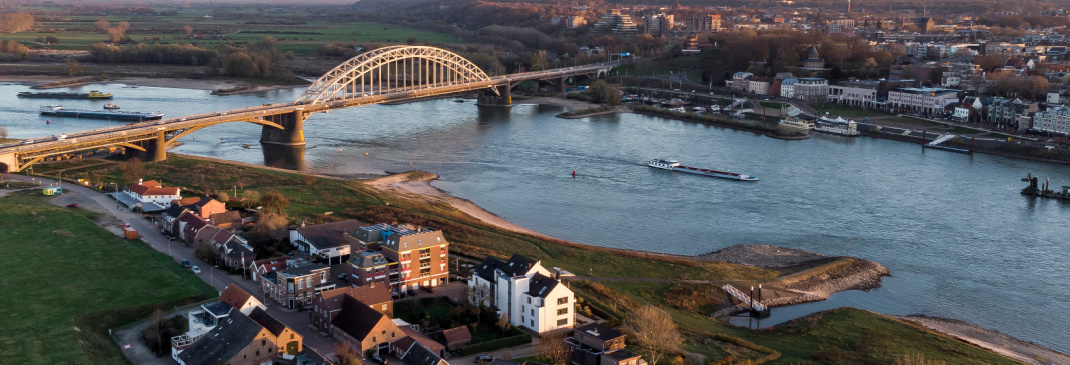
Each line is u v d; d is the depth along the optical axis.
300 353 131.25
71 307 149.38
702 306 175.00
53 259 174.50
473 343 144.50
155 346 137.25
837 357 144.12
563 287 152.62
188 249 188.38
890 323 164.12
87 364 126.94
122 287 160.88
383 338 137.12
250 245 188.75
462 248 197.88
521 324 155.00
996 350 155.88
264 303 158.50
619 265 193.62
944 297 184.38
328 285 161.25
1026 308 178.38
